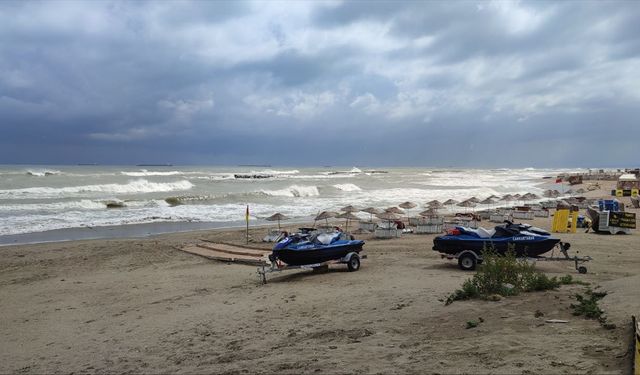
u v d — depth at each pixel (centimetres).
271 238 2233
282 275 1436
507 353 577
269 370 599
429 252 1822
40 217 3219
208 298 1148
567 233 2308
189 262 1769
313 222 3152
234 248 2005
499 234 1402
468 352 596
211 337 807
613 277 1187
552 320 702
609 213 2253
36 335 917
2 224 2884
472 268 1381
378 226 2436
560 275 1235
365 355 625
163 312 1031
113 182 6762
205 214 3569
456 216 3053
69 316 1054
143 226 2933
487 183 9538
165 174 10675
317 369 584
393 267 1484
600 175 11725
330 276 1373
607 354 534
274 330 818
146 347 780
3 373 707
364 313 883
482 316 760
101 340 848
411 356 604
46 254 1941
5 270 1647
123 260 1819
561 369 507
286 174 14162
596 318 684
